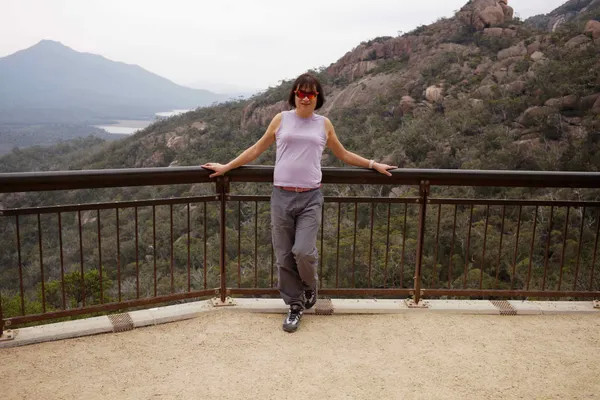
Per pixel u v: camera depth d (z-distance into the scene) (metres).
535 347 2.79
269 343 2.76
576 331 3.02
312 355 2.62
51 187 2.63
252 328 2.95
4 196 54.19
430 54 62.62
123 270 26.64
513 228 21.73
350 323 3.06
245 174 3.07
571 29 52.16
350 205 26.92
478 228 21.61
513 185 3.17
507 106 38.84
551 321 3.16
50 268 35.09
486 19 61.88
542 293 3.37
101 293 2.94
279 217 2.84
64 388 2.27
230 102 92.06
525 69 46.06
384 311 3.22
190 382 2.33
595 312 3.29
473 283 17.30
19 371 2.43
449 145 36.94
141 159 74.69
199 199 3.06
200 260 25.78
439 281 18.11
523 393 2.29
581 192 23.22
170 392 2.24
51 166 105.38
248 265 21.28
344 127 51.44
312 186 2.80
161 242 31.58
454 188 26.38
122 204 2.88
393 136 42.12
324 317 3.15
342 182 3.12
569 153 29.92
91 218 46.06
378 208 26.16
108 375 2.39
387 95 55.91
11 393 2.22
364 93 61.41
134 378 2.37
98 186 2.75
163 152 72.38
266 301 3.28
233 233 26.53
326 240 20.50
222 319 3.07
